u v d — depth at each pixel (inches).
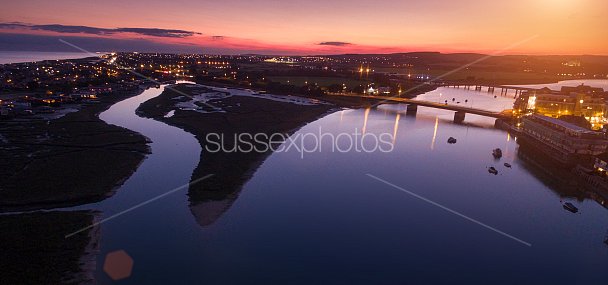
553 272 2155.5
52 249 2090.3
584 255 2340.1
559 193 3314.5
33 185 2950.3
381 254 2268.7
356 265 2146.9
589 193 3324.3
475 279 2063.2
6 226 2278.5
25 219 2388.0
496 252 2338.8
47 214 2490.2
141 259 2105.1
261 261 2145.7
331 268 2111.2
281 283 1963.6
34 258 1989.4
